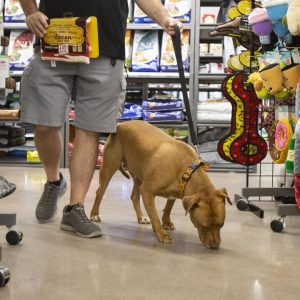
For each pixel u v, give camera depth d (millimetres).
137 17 4848
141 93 5590
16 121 4773
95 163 2400
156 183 2166
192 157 2174
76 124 2371
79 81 2352
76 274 1727
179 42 2404
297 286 1637
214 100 4852
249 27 2971
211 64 4934
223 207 2018
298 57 2557
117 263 1862
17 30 5008
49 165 2500
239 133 3027
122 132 2422
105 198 3211
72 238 2211
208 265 1854
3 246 2057
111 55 2318
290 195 2922
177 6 4801
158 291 1575
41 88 2312
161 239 2162
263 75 2551
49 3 2338
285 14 2461
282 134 2584
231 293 1566
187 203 1987
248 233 2354
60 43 2248
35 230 2338
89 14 2295
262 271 1790
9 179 4000
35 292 1548
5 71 1969
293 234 2342
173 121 4820
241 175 4488
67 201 3080
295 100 2475
